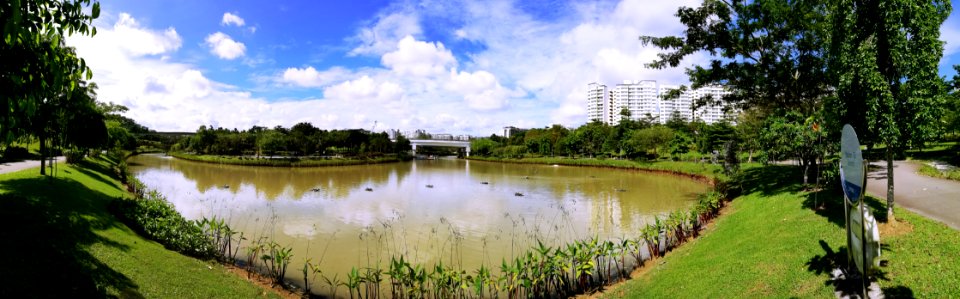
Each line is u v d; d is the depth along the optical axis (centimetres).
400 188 3738
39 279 773
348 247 1730
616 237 1875
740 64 2069
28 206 1188
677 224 1534
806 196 1505
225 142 7706
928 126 923
